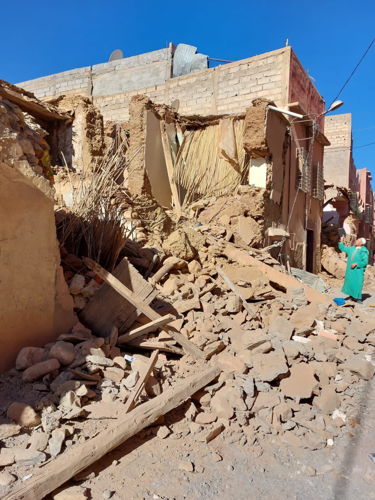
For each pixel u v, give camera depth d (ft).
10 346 12.25
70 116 46.21
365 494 9.58
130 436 10.09
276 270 26.78
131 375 12.23
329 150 89.86
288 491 9.51
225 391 13.00
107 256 18.25
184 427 11.44
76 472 8.73
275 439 11.72
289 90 48.11
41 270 13.24
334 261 60.54
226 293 22.11
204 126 44.68
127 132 42.73
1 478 8.24
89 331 14.53
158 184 38.86
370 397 14.75
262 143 38.47
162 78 62.59
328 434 12.25
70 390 10.94
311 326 19.85
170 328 14.93
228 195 40.09
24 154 12.95
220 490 9.26
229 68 53.01
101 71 68.39
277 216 42.52
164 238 27.71
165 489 9.02
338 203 82.74
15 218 12.26
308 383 14.23
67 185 34.12
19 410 9.98
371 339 19.58
